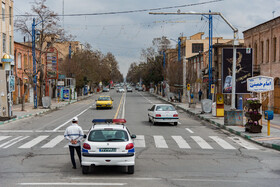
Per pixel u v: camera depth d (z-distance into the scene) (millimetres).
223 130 21250
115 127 10250
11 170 10383
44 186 8461
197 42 74312
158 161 11836
